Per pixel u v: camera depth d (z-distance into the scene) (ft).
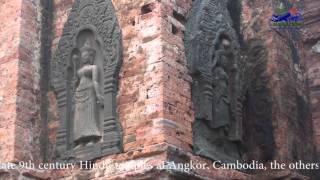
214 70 43.21
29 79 43.80
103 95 41.55
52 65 45.01
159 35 40.06
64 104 43.27
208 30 43.21
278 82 48.91
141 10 41.39
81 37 43.93
